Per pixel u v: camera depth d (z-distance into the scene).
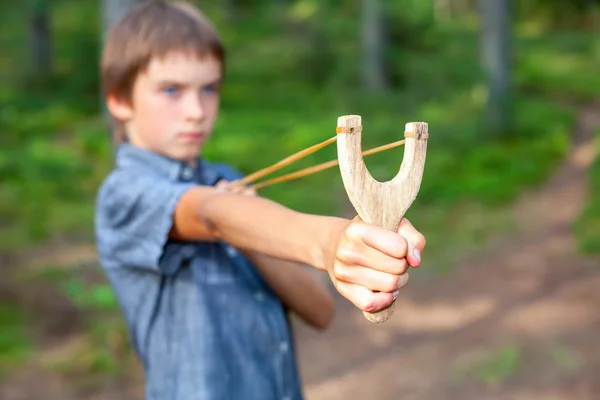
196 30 1.59
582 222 8.77
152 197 1.40
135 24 1.60
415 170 1.02
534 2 31.19
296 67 19.94
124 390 4.78
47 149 12.52
